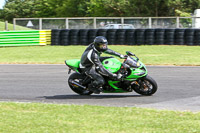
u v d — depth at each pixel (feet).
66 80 54.49
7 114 31.68
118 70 40.22
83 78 42.37
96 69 40.22
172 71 61.16
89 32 108.68
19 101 40.73
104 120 28.99
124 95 42.91
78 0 246.88
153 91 40.75
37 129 26.30
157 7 187.42
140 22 121.49
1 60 81.82
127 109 33.65
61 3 265.75
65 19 125.70
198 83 49.52
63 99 41.50
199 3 183.21
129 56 40.68
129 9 198.18
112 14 217.77
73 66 41.93
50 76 58.39
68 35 111.14
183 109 34.65
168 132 25.05
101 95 43.50
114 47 101.04
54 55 88.58
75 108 34.37
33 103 37.37
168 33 102.68
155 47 99.04
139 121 28.50
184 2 185.16
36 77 57.67
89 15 237.45
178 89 45.60
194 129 25.64
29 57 86.43
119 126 26.89
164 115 30.73
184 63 70.08
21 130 26.14
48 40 114.73
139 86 41.50
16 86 50.24
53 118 29.89
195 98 40.14
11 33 114.21
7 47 112.98
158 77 55.42
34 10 304.09
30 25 126.00
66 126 27.02
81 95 43.75
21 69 67.31
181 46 100.07
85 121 28.66
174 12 186.91
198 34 99.96
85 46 106.73
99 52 39.73
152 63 71.36
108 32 107.34
